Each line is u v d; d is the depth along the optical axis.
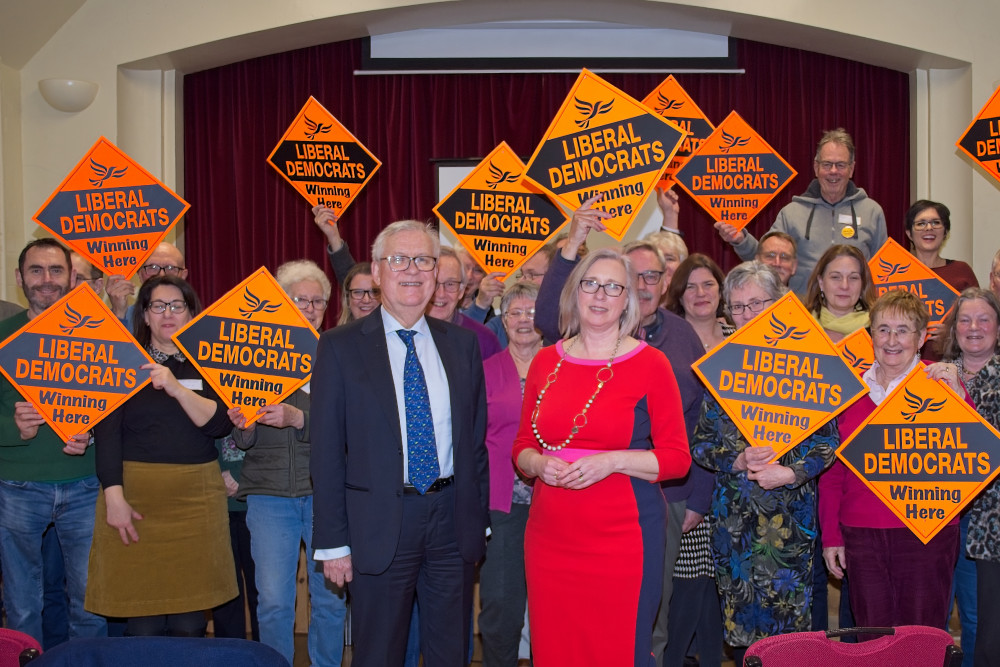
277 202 6.32
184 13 5.78
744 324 3.01
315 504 2.56
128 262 3.70
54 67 5.71
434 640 2.63
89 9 5.73
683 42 6.17
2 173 5.42
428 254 2.60
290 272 3.48
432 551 2.61
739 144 4.43
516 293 3.26
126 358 2.99
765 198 4.41
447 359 2.67
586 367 2.62
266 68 6.29
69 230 3.68
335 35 6.11
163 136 6.07
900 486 2.83
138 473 2.98
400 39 6.18
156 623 3.01
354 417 2.56
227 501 3.30
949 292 3.84
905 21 5.76
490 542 3.15
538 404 2.66
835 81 6.24
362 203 6.32
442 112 6.26
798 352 2.82
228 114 6.32
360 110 6.29
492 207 4.16
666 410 2.57
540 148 3.29
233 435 3.20
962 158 5.92
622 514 2.51
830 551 2.99
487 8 5.87
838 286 3.50
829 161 4.61
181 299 3.17
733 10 5.77
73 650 1.83
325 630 3.21
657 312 3.20
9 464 3.20
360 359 2.59
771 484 2.80
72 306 3.01
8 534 3.20
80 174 3.69
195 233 6.35
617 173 3.25
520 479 3.15
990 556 2.87
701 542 3.20
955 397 2.80
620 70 6.16
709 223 6.30
